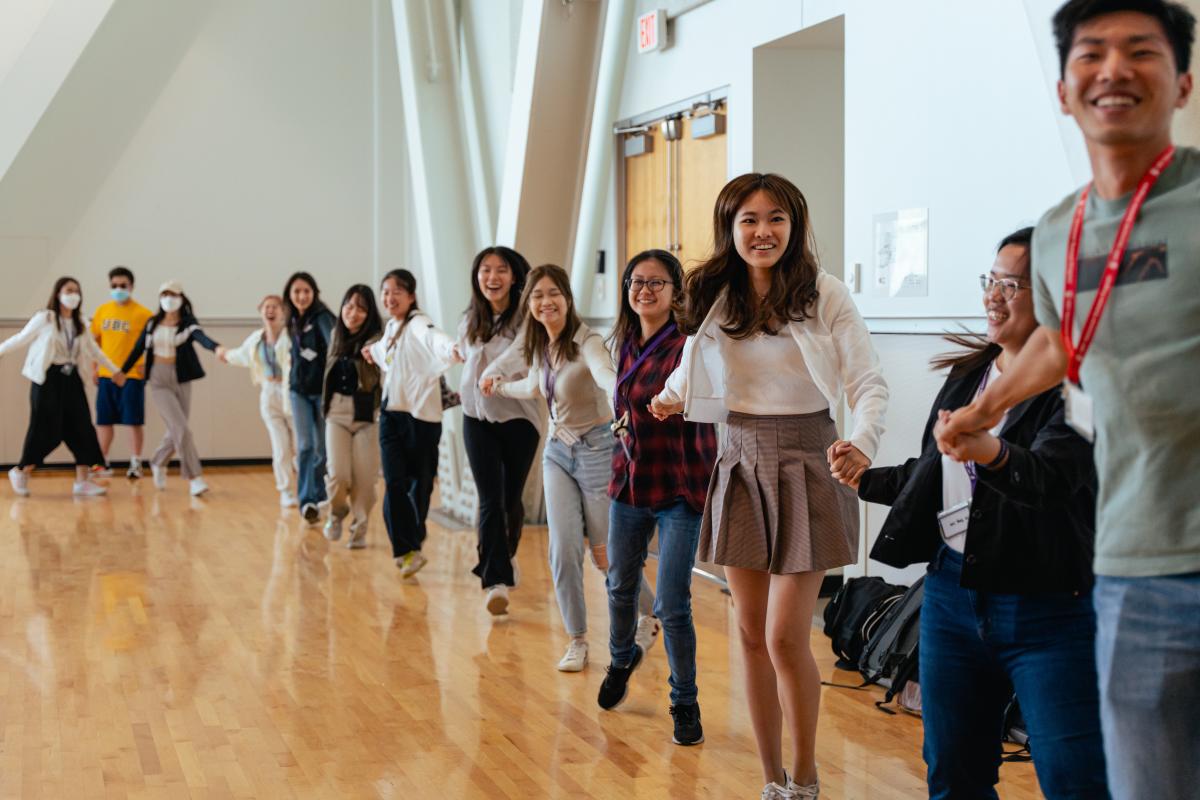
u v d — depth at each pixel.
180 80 12.62
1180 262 1.75
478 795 3.86
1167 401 1.78
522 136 7.96
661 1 8.05
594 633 5.96
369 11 13.16
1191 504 1.80
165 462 11.19
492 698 4.90
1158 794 1.85
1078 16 1.79
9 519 9.48
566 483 5.19
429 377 6.96
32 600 6.68
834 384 3.32
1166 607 1.81
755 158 7.12
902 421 5.74
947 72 5.44
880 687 5.01
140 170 12.55
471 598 6.75
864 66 6.02
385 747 4.32
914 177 5.67
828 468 3.37
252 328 12.90
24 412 12.33
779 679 3.44
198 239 12.77
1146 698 1.85
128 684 5.11
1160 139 1.79
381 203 13.18
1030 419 2.46
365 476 8.23
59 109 11.94
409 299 7.03
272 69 12.89
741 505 3.42
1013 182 5.08
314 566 7.66
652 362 4.20
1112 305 1.82
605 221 9.05
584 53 7.86
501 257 5.79
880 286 5.94
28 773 4.07
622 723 4.57
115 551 8.16
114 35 11.92
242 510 10.00
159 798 3.85
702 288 3.44
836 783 3.94
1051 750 2.39
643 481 4.21
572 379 5.03
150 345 10.70
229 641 5.81
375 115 13.18
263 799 3.84
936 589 2.64
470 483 9.41
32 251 12.27
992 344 2.66
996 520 2.44
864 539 6.06
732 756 4.21
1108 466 1.88
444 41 9.74
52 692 5.00
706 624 6.11
